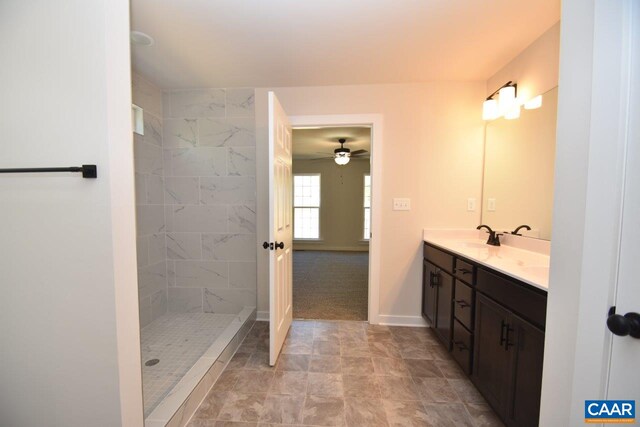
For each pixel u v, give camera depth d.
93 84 0.87
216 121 2.49
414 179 2.39
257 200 2.51
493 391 1.36
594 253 0.69
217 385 1.65
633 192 0.62
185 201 2.56
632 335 0.61
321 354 1.98
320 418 1.39
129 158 0.95
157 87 2.44
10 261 0.94
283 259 2.12
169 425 1.24
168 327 2.31
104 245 0.90
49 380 0.96
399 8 1.42
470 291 1.61
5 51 0.89
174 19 1.51
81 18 0.86
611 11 0.65
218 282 2.60
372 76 2.22
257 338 2.24
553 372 0.84
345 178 6.50
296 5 1.40
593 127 0.68
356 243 6.54
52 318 0.94
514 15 1.48
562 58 0.79
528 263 1.45
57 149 0.89
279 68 2.09
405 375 1.74
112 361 0.92
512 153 1.98
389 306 2.48
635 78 0.62
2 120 0.91
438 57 1.92
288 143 2.30
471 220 2.38
